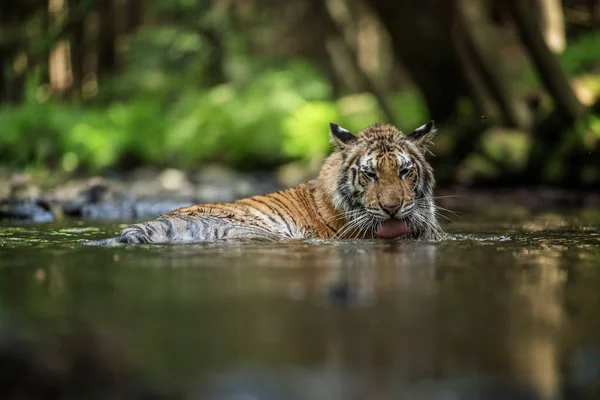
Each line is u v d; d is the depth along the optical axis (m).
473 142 25.80
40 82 34.84
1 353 4.37
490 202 20.66
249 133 35.00
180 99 38.19
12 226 12.62
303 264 7.40
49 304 5.50
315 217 10.88
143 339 4.59
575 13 39.19
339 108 40.81
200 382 3.87
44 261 7.66
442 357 4.26
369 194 10.15
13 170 26.31
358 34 47.38
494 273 6.85
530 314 5.21
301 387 3.79
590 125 23.84
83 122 30.27
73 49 38.38
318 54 54.75
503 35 29.33
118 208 16.02
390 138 10.48
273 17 53.19
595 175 23.11
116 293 5.89
